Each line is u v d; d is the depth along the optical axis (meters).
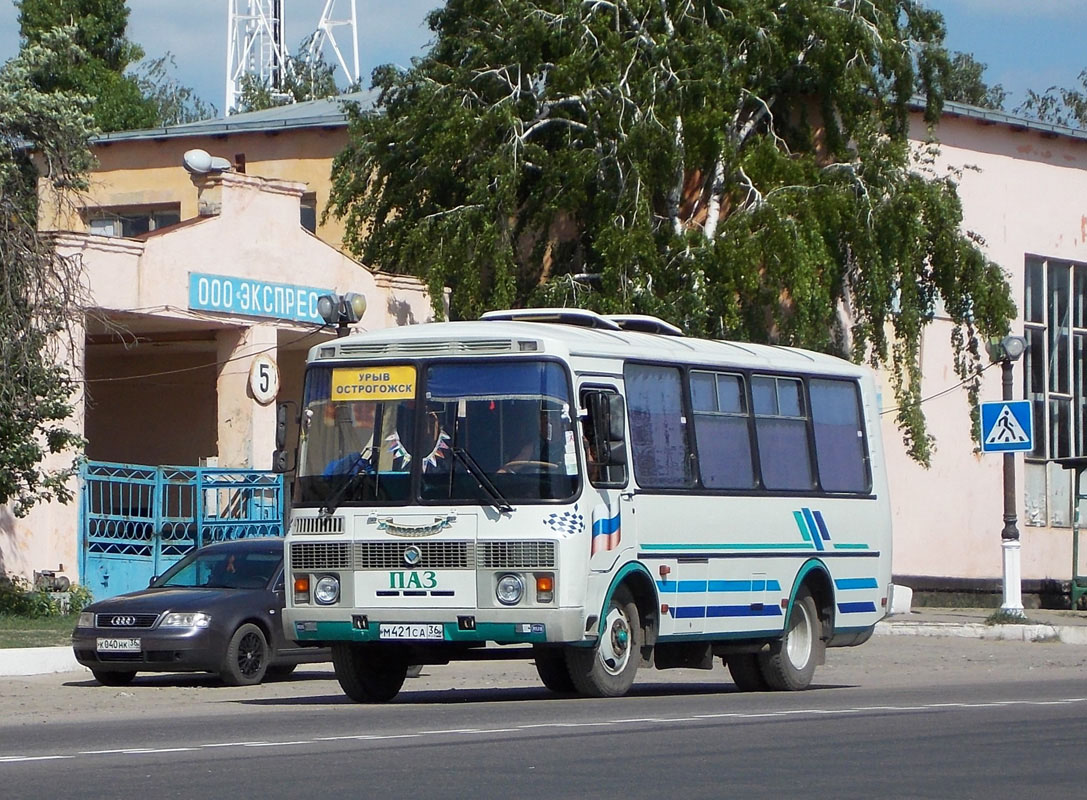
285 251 35.69
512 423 17.52
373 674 18.83
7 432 27.17
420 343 17.98
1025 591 45.12
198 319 33.88
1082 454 47.09
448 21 39.56
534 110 37.69
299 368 39.59
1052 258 46.41
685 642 19.34
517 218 37.97
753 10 36.66
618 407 18.08
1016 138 45.59
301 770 11.38
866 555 22.44
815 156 38.44
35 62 32.00
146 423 40.09
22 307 27.42
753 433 20.66
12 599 29.28
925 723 14.99
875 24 37.22
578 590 17.30
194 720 16.27
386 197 39.66
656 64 36.03
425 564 17.45
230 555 24.05
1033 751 12.77
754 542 20.28
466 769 11.45
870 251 35.69
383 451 17.86
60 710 18.56
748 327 36.22
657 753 12.47
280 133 45.78
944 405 43.69
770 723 14.90
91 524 31.22
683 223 38.34
